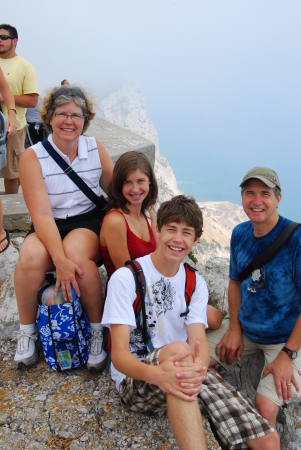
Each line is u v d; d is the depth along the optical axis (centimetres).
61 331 257
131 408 243
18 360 272
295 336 276
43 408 252
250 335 311
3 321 312
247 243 296
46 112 267
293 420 314
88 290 271
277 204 277
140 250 282
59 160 273
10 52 504
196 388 195
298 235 274
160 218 232
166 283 237
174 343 213
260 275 287
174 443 235
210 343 333
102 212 304
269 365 287
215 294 427
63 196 282
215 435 237
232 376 343
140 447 232
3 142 396
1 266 371
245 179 272
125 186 273
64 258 255
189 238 227
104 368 280
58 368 271
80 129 265
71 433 237
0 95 476
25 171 268
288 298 285
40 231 261
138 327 235
